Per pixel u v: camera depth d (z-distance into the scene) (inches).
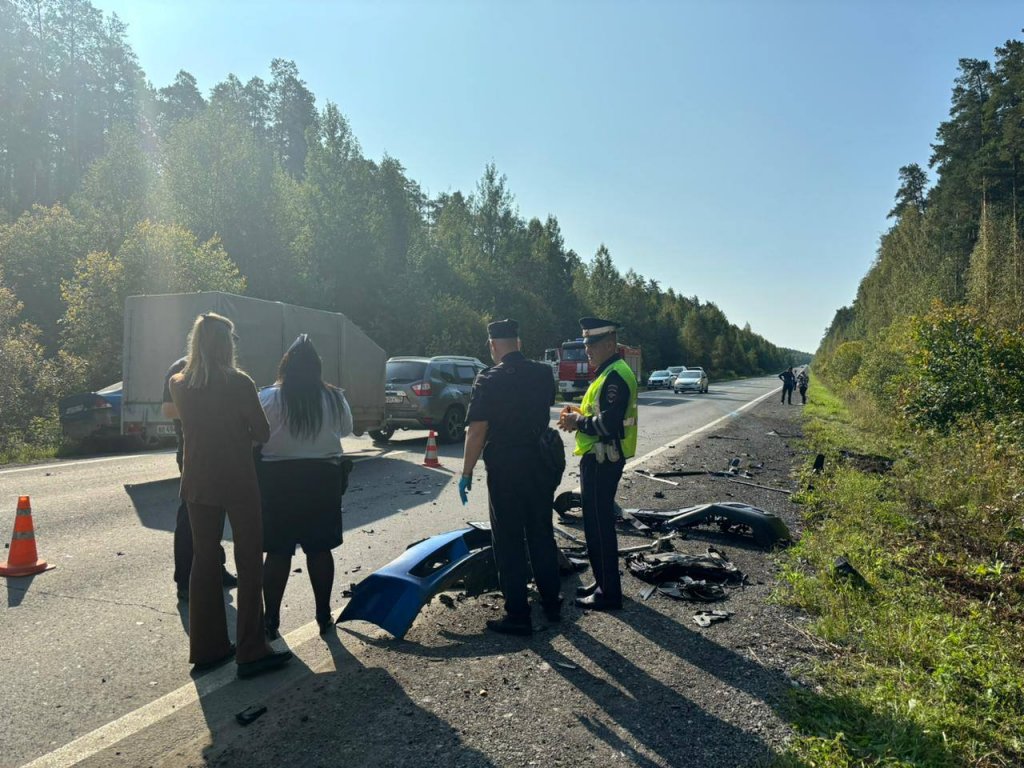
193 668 152.4
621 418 174.9
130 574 219.3
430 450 455.5
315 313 487.2
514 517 167.5
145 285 735.1
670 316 3410.4
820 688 136.9
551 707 129.8
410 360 580.4
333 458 169.2
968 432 437.7
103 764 114.3
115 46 1957.4
